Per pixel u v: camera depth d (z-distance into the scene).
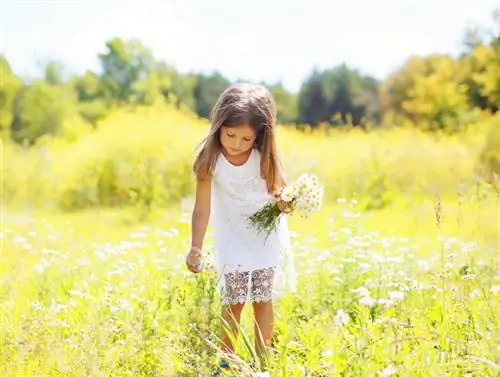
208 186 3.82
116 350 3.50
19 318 4.18
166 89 46.31
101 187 12.12
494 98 18.80
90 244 6.18
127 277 4.73
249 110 3.61
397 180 11.47
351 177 11.75
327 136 20.75
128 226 9.79
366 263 4.87
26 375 3.45
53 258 5.32
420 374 3.03
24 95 34.12
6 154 13.41
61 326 3.91
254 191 3.81
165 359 3.41
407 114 32.41
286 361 3.19
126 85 45.19
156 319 3.73
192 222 3.82
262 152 3.74
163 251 4.86
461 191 6.66
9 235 7.34
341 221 6.51
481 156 12.35
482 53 18.81
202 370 3.31
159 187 11.33
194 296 3.66
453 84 26.50
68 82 39.03
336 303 4.45
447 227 7.01
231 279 3.76
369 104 44.97
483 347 3.23
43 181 12.36
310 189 3.62
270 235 3.83
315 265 5.07
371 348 3.18
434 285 4.18
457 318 3.64
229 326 3.52
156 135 12.45
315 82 46.94
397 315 3.89
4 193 12.16
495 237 5.62
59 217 10.66
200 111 47.69
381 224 8.02
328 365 3.21
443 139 16.36
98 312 4.03
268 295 3.81
